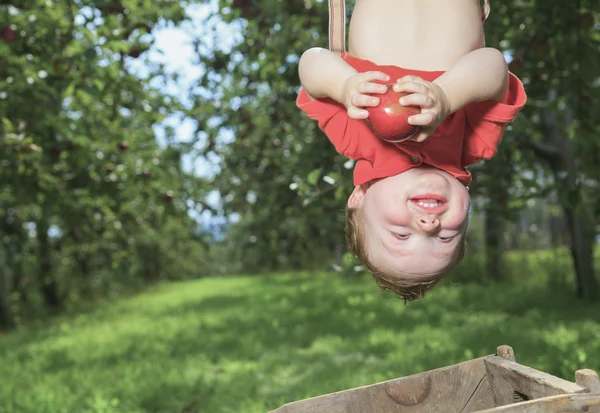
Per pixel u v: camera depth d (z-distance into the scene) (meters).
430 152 1.73
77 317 15.42
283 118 8.00
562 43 4.85
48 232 14.18
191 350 8.57
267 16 6.20
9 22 5.31
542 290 12.27
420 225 1.68
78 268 18.28
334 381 5.96
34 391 6.46
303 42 6.90
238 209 10.27
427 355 6.61
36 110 6.30
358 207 1.88
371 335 8.34
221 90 8.56
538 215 24.98
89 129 7.61
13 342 11.37
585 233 11.13
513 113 1.77
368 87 1.52
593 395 2.14
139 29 6.23
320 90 1.76
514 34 5.57
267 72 7.61
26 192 7.30
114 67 6.48
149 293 22.44
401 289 1.92
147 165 7.94
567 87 4.92
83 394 6.32
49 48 5.57
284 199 9.27
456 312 10.17
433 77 1.75
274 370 6.95
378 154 1.76
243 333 9.79
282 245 11.42
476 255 16.36
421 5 1.87
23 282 16.27
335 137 1.84
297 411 2.56
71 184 7.49
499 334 7.46
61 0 5.83
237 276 28.75
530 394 2.49
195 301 16.72
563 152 10.23
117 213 9.11
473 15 1.90
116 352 8.70
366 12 1.92
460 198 1.73
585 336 7.11
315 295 14.66
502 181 7.48
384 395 2.66
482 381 2.78
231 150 9.34
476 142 1.84
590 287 11.11
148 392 6.16
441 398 2.73
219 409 5.62
